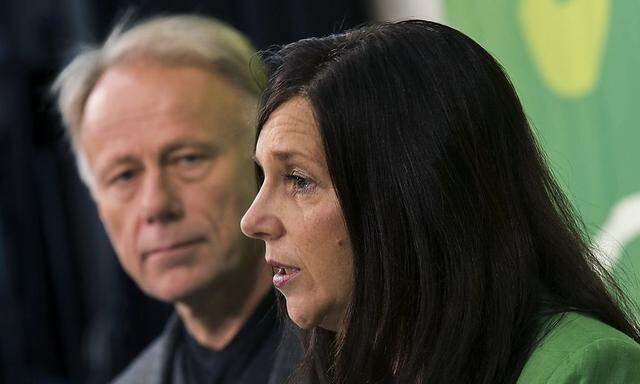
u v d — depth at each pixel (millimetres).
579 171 3588
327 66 2016
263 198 2072
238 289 3031
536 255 2072
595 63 3494
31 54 5852
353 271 2033
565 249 2104
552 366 1911
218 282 3020
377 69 1987
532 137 2123
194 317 3098
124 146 3039
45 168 5953
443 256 1991
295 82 2023
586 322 1983
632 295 3072
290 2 5348
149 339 5910
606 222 3508
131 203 3080
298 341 2676
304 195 2041
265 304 3037
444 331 1999
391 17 5246
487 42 3865
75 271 6004
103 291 5918
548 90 3652
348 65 1996
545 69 3652
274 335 2998
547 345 1958
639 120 3355
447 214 1973
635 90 3361
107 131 3082
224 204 3029
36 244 5945
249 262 3031
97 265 5930
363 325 2041
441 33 2043
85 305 6020
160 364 3240
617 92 3424
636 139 3381
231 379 3020
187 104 3049
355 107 1965
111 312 5902
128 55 3170
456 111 1979
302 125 1996
